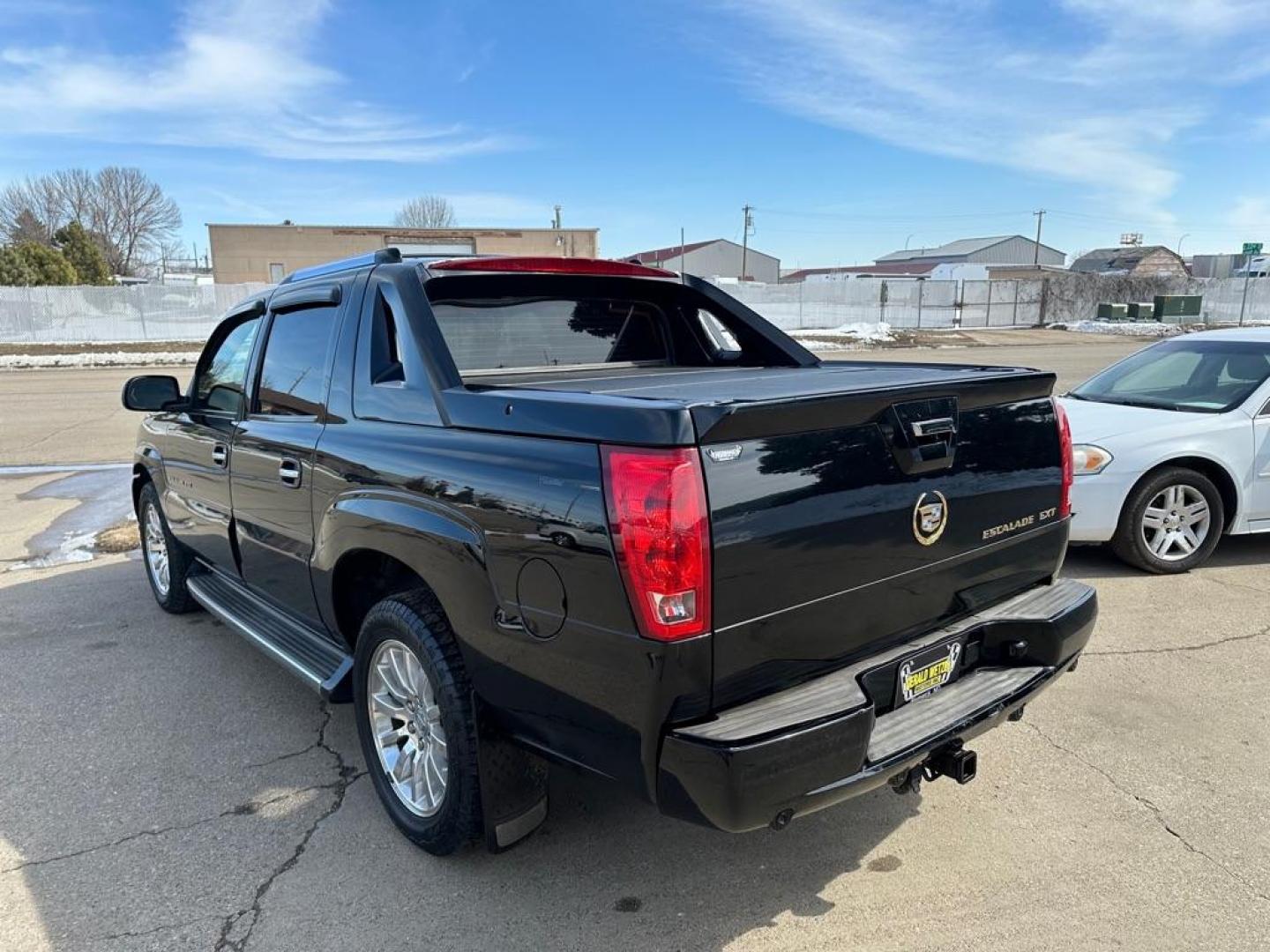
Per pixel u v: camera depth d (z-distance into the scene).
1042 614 2.81
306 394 3.33
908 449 2.40
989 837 2.94
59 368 23.92
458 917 2.57
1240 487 5.59
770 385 2.63
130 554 6.54
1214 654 4.38
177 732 3.75
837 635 2.33
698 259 90.81
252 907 2.62
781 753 2.04
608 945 2.45
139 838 2.98
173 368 23.88
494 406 2.43
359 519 2.82
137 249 80.12
